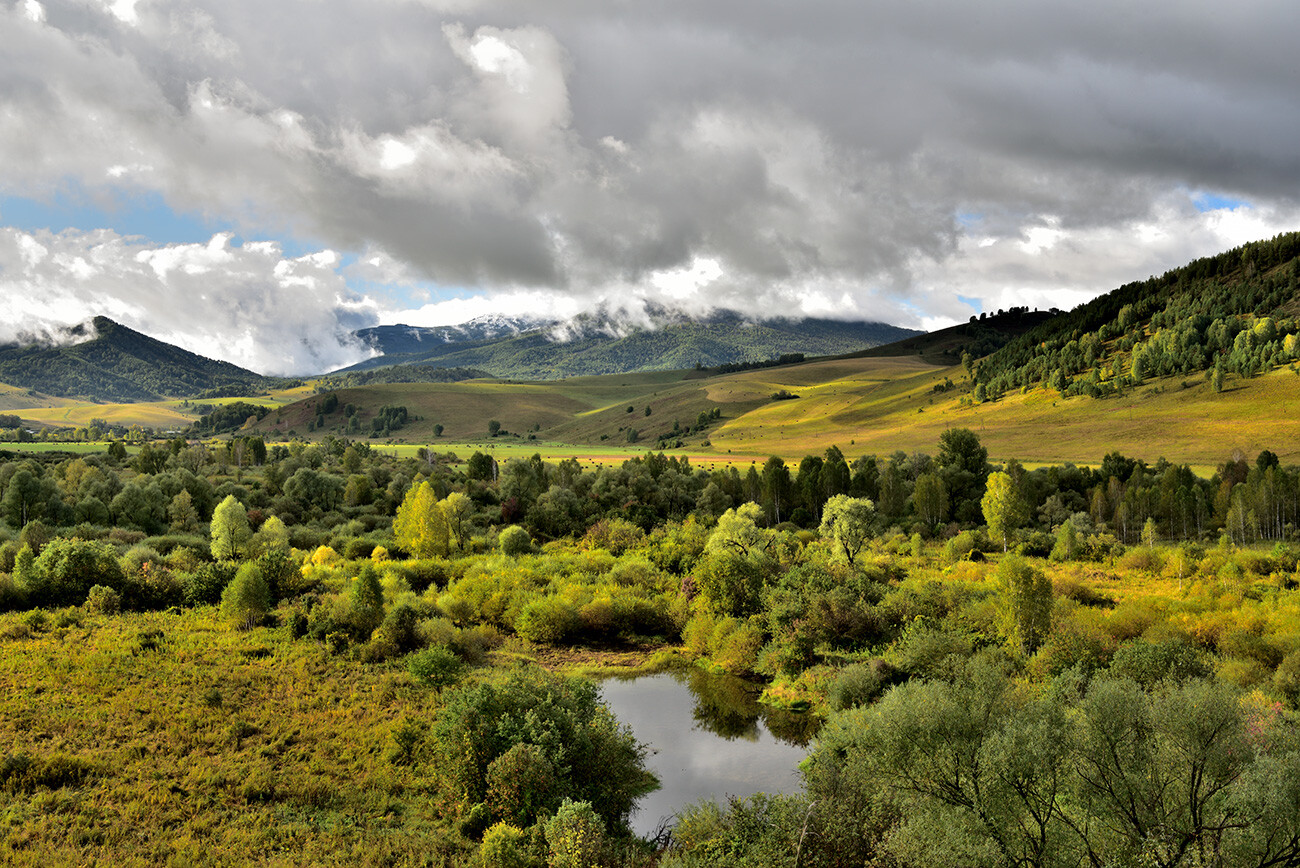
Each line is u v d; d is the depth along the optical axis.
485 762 38.88
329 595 67.50
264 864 31.59
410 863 32.75
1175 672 45.31
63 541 70.12
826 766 34.97
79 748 39.81
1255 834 25.41
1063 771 29.64
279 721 45.41
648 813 40.12
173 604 68.25
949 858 25.70
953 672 47.84
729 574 72.38
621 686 61.19
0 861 29.75
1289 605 61.53
